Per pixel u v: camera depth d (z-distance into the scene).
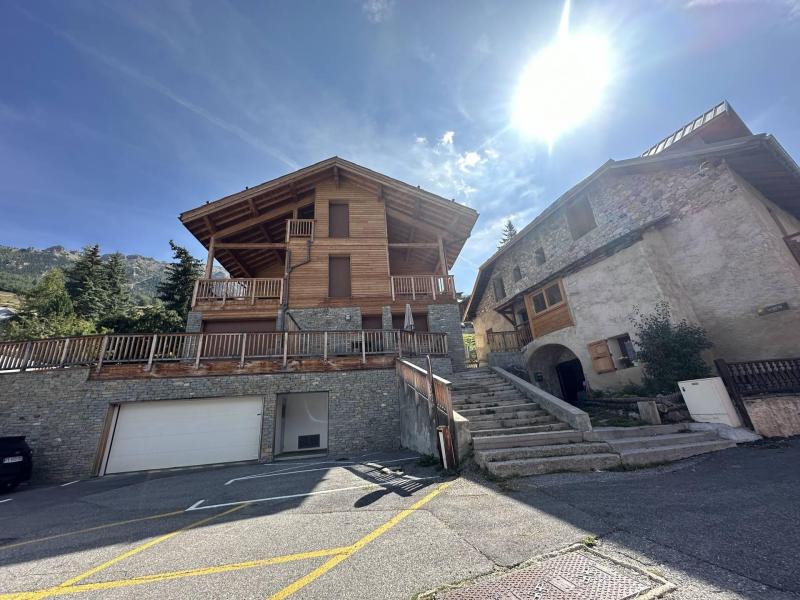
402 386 9.70
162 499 5.75
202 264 31.88
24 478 7.49
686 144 11.27
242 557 3.07
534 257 15.72
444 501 4.26
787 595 1.95
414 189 15.22
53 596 2.56
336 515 4.10
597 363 11.39
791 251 8.93
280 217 16.34
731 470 4.78
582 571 2.38
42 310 32.94
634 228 11.03
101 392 9.13
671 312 9.48
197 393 9.51
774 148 8.68
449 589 2.27
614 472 5.06
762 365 7.43
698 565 2.35
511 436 6.06
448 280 14.92
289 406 11.89
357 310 14.02
